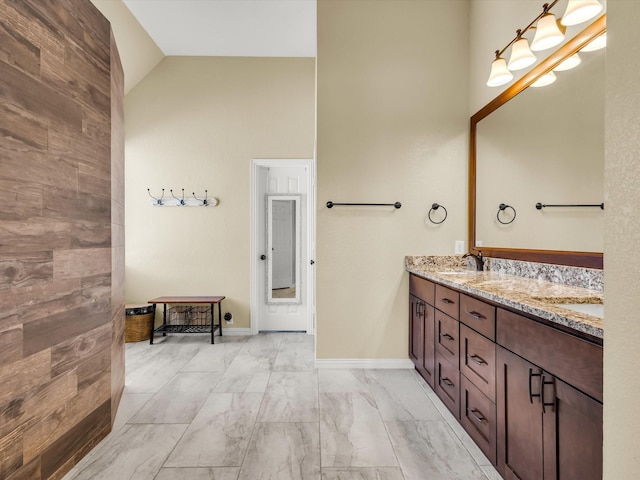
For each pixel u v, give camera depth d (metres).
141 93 3.71
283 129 3.76
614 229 0.67
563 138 1.76
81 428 1.62
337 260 2.67
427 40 2.69
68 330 1.56
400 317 2.70
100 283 1.76
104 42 1.82
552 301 1.40
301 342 3.47
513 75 2.16
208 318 3.78
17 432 1.33
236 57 3.76
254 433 1.81
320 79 2.66
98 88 1.76
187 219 3.75
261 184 3.87
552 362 1.10
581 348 0.98
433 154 2.69
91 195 1.70
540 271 1.92
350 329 2.69
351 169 2.66
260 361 2.90
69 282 1.56
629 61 0.64
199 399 2.20
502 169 2.28
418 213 2.68
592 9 1.39
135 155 3.72
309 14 3.13
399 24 2.69
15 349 1.33
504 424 1.38
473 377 1.65
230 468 1.54
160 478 1.48
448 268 2.62
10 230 1.31
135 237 3.74
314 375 2.57
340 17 2.67
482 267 2.45
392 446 1.69
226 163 3.75
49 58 1.47
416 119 2.68
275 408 2.07
